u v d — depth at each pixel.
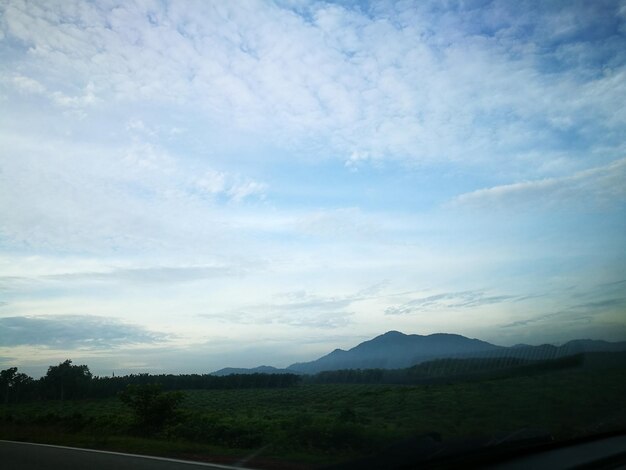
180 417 19.16
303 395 44.28
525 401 13.54
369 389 37.16
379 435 11.66
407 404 19.91
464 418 13.34
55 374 75.88
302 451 11.66
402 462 6.42
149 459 11.44
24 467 10.85
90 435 18.30
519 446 7.02
